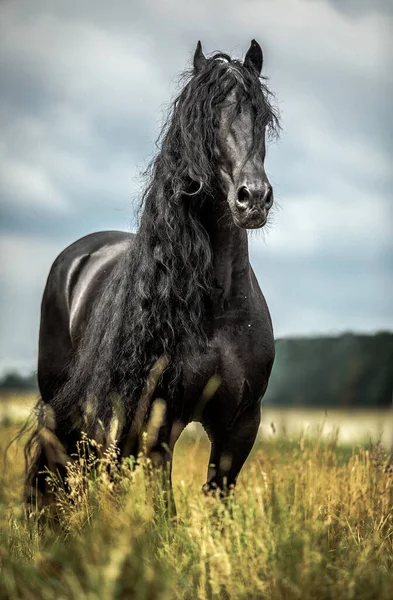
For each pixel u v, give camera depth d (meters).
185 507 7.27
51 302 10.69
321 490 8.84
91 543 6.58
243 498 7.89
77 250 10.91
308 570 6.12
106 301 8.66
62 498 8.27
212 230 8.09
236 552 6.44
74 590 5.81
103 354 8.31
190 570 6.36
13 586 6.26
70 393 8.95
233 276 8.12
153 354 8.02
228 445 8.34
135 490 6.93
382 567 6.91
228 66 7.98
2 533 7.66
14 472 10.96
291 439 11.09
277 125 8.27
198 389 8.05
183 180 7.98
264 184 7.42
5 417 12.10
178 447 13.50
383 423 11.44
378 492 9.05
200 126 7.80
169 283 7.96
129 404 8.10
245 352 8.09
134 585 6.09
